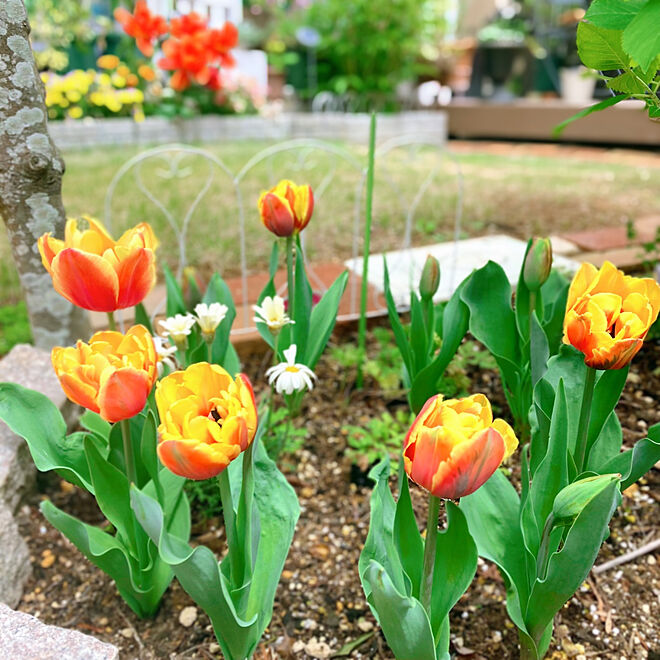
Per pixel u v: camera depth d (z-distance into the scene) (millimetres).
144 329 1027
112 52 7918
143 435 1147
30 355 1849
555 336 1521
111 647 1015
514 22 9234
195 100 7266
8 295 2953
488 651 1288
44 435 1214
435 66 9375
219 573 962
